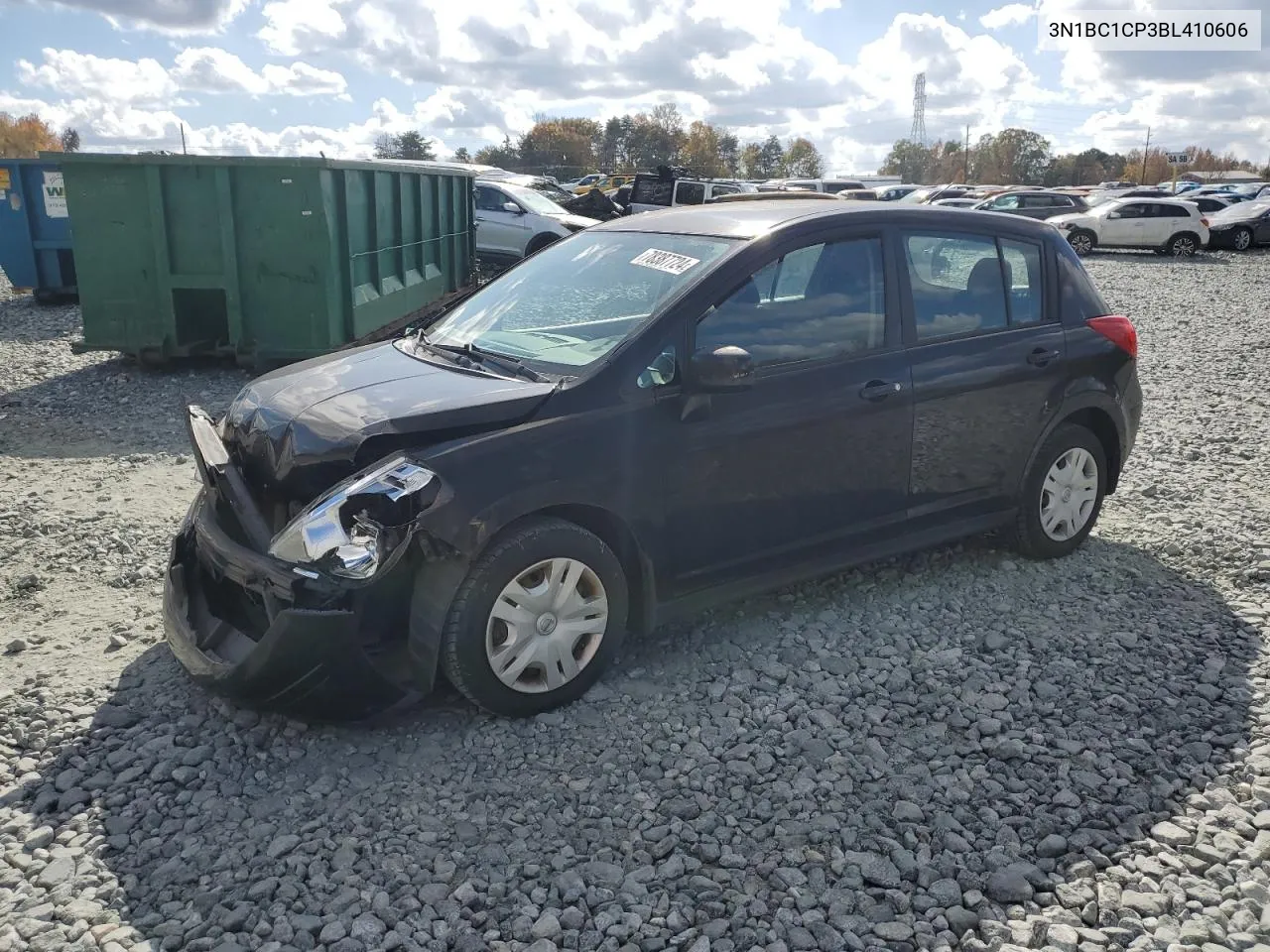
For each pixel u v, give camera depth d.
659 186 22.30
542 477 3.60
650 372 3.89
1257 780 3.42
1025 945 2.70
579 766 3.51
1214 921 2.79
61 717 3.76
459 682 3.59
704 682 4.08
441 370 4.09
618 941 2.73
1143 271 23.25
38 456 7.32
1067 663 4.24
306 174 9.19
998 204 31.64
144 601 4.82
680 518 4.00
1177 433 8.03
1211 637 4.49
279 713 3.79
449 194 13.51
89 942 2.69
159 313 9.68
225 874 2.96
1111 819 3.23
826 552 4.49
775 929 2.76
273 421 3.79
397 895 2.88
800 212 4.50
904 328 4.59
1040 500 5.16
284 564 3.42
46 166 14.20
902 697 3.97
